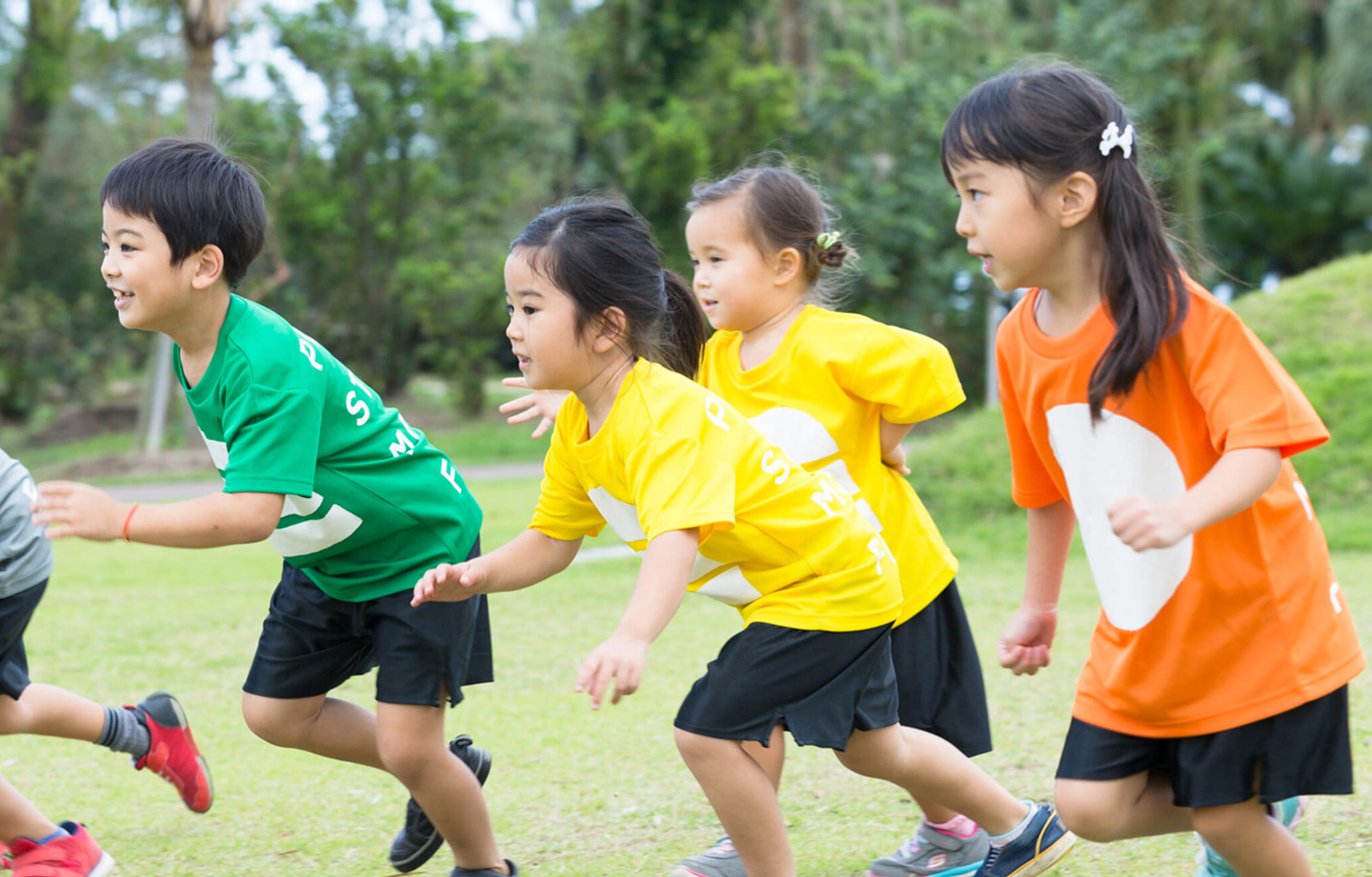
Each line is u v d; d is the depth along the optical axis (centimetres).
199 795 455
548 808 476
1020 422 345
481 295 3009
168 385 2614
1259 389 283
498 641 802
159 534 324
